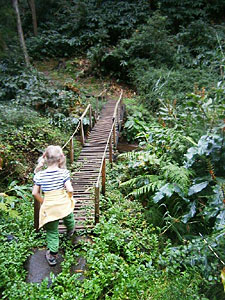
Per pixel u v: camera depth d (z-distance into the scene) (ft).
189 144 16.24
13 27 37.52
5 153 17.61
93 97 35.45
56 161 10.87
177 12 48.26
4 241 11.89
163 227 13.32
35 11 52.06
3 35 35.73
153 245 12.45
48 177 10.62
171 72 35.91
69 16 50.67
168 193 13.57
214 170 14.26
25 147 20.38
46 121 25.46
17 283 9.86
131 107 32.17
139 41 40.50
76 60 44.34
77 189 16.47
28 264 10.84
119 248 11.60
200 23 42.75
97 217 12.76
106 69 42.16
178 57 39.70
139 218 14.26
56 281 9.93
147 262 11.59
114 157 21.83
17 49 36.09
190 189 13.38
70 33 48.80
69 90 34.40
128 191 16.97
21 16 53.26
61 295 9.27
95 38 46.24
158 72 35.81
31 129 22.70
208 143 13.93
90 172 18.97
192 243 12.23
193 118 16.48
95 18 47.67
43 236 12.21
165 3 49.62
